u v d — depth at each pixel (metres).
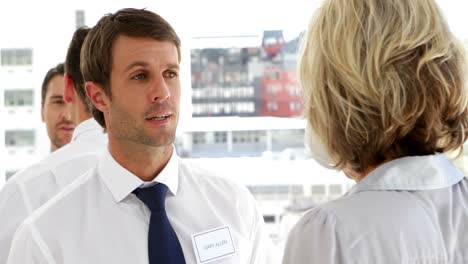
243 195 1.70
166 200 1.57
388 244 0.81
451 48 0.88
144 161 1.52
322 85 0.90
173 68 1.47
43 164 1.96
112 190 1.52
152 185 1.54
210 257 1.53
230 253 1.55
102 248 1.45
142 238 1.48
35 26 3.25
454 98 0.87
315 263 0.84
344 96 0.88
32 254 1.41
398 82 0.84
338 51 0.88
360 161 0.92
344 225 0.84
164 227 1.49
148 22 1.46
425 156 0.90
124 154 1.51
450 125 0.90
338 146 0.91
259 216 1.70
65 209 1.48
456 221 0.85
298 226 0.90
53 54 3.26
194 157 3.23
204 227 1.57
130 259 1.45
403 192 0.87
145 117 1.43
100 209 1.50
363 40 0.86
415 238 0.82
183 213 1.57
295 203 3.19
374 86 0.85
